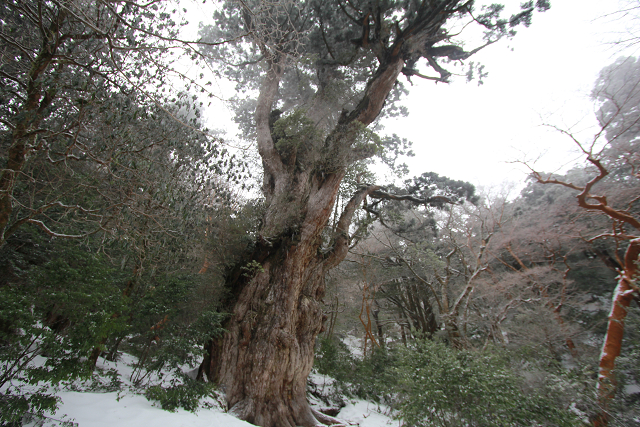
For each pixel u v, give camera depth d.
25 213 6.61
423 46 17.14
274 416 10.78
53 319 7.52
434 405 8.34
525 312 15.09
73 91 5.82
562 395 9.54
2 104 5.65
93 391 7.70
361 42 16.70
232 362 11.30
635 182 15.65
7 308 5.23
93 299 6.57
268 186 15.50
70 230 7.18
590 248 17.72
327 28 16.77
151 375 10.61
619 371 10.43
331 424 11.96
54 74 5.06
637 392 10.03
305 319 13.02
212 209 8.89
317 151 15.16
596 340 16.94
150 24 6.45
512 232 18.25
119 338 9.94
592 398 9.55
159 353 9.01
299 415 11.45
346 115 16.77
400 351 10.26
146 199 5.97
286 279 12.80
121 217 5.66
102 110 5.23
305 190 15.06
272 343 11.61
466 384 8.42
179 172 6.75
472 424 8.16
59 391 6.88
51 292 6.10
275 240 13.22
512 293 16.05
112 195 5.94
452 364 8.79
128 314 9.16
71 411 6.18
